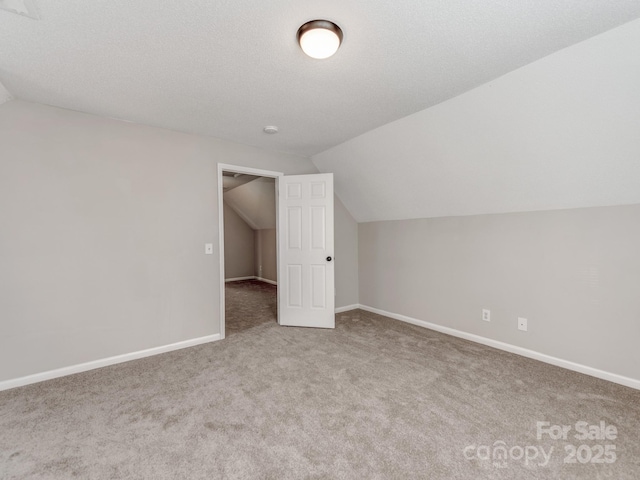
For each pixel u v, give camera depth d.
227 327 3.72
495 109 2.27
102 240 2.66
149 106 2.49
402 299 3.99
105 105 2.46
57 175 2.48
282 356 2.81
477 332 3.17
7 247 2.29
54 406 2.02
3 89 2.15
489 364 2.61
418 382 2.30
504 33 1.63
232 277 7.84
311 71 2.00
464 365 2.59
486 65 1.93
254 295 5.80
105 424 1.82
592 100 1.88
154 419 1.86
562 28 1.58
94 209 2.63
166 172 2.99
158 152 2.95
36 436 1.71
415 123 2.75
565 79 1.87
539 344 2.70
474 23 1.55
